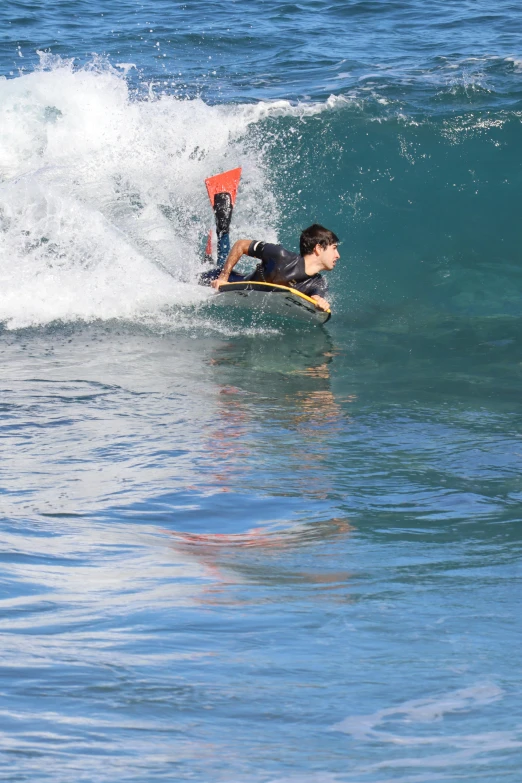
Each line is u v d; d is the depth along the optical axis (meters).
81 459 20.36
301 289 33.16
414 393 26.06
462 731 7.79
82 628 10.42
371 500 17.70
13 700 8.24
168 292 35.25
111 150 47.50
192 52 67.56
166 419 23.58
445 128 47.50
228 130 48.81
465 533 15.63
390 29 73.25
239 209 42.91
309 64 63.12
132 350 30.06
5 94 50.44
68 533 15.40
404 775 6.79
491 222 41.62
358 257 39.84
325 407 24.84
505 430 22.70
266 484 18.77
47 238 38.47
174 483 18.81
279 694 8.60
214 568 13.41
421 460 20.45
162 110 50.34
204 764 7.02
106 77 52.56
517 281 37.28
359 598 11.90
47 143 47.84
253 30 73.44
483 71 57.78
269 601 11.69
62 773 6.77
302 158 46.22
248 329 32.59
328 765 7.03
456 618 11.03
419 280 37.91
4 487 18.39
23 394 25.42
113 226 39.97
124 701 8.32
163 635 10.25
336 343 31.41
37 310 33.34
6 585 12.18
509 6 80.06
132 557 13.98
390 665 9.39
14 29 74.38
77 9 81.50
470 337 31.78
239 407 24.75
